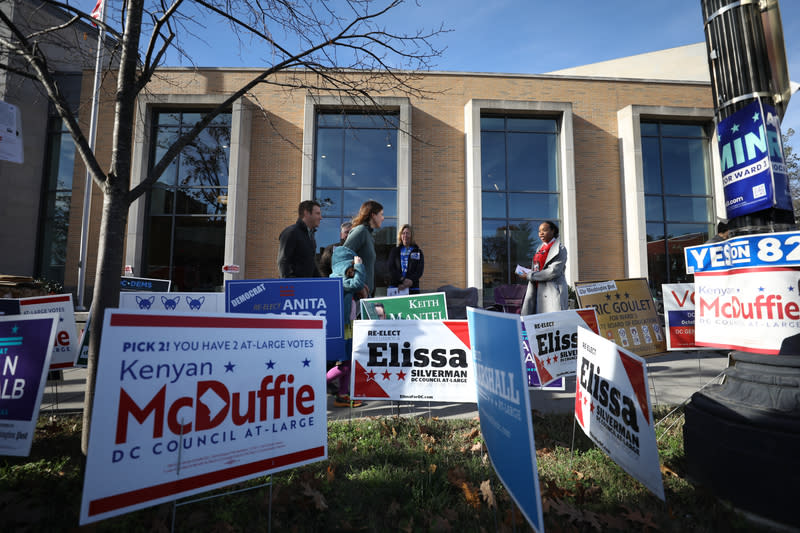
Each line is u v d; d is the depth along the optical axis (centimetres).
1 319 267
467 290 767
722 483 240
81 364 479
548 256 590
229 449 191
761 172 260
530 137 1464
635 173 1395
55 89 267
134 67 279
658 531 210
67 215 1502
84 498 152
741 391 251
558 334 420
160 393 176
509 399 191
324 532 209
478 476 264
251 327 208
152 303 458
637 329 502
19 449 249
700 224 1452
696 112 1446
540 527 156
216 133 1398
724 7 283
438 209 1405
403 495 243
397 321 384
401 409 436
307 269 478
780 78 264
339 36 350
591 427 282
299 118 1414
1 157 286
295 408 216
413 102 1436
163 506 216
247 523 215
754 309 263
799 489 205
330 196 1393
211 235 1383
